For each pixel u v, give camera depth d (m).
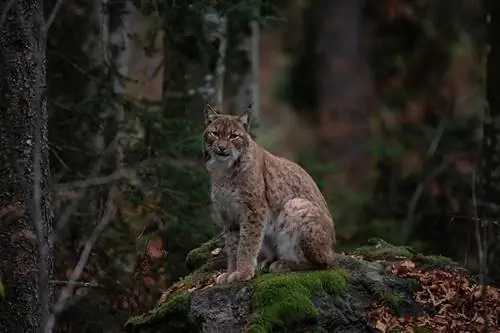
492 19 15.41
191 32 14.12
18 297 9.84
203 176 13.90
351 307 9.62
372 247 11.85
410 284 10.13
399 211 18.33
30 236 9.80
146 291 13.51
